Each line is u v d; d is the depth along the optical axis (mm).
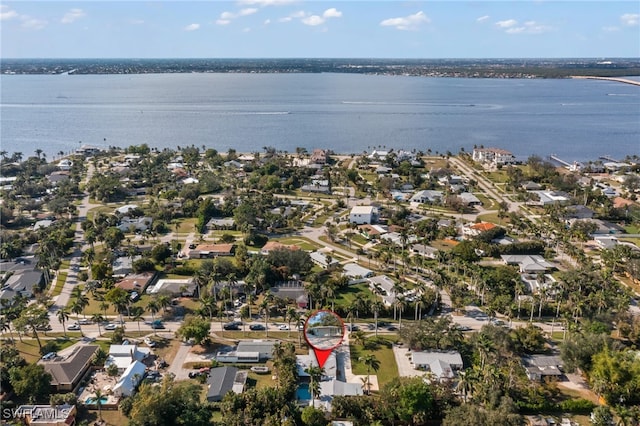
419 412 120125
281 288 192500
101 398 129625
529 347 150750
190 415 117312
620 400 124312
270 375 143125
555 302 178750
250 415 120062
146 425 115375
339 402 123812
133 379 135875
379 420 122375
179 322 174375
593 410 124375
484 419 111500
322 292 181375
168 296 181000
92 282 194875
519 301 179750
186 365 146875
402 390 122625
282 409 120875
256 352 150250
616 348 140250
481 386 125250
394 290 175125
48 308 183250
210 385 134750
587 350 137000
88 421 124562
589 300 167750
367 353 152875
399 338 159750
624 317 161125
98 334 165625
